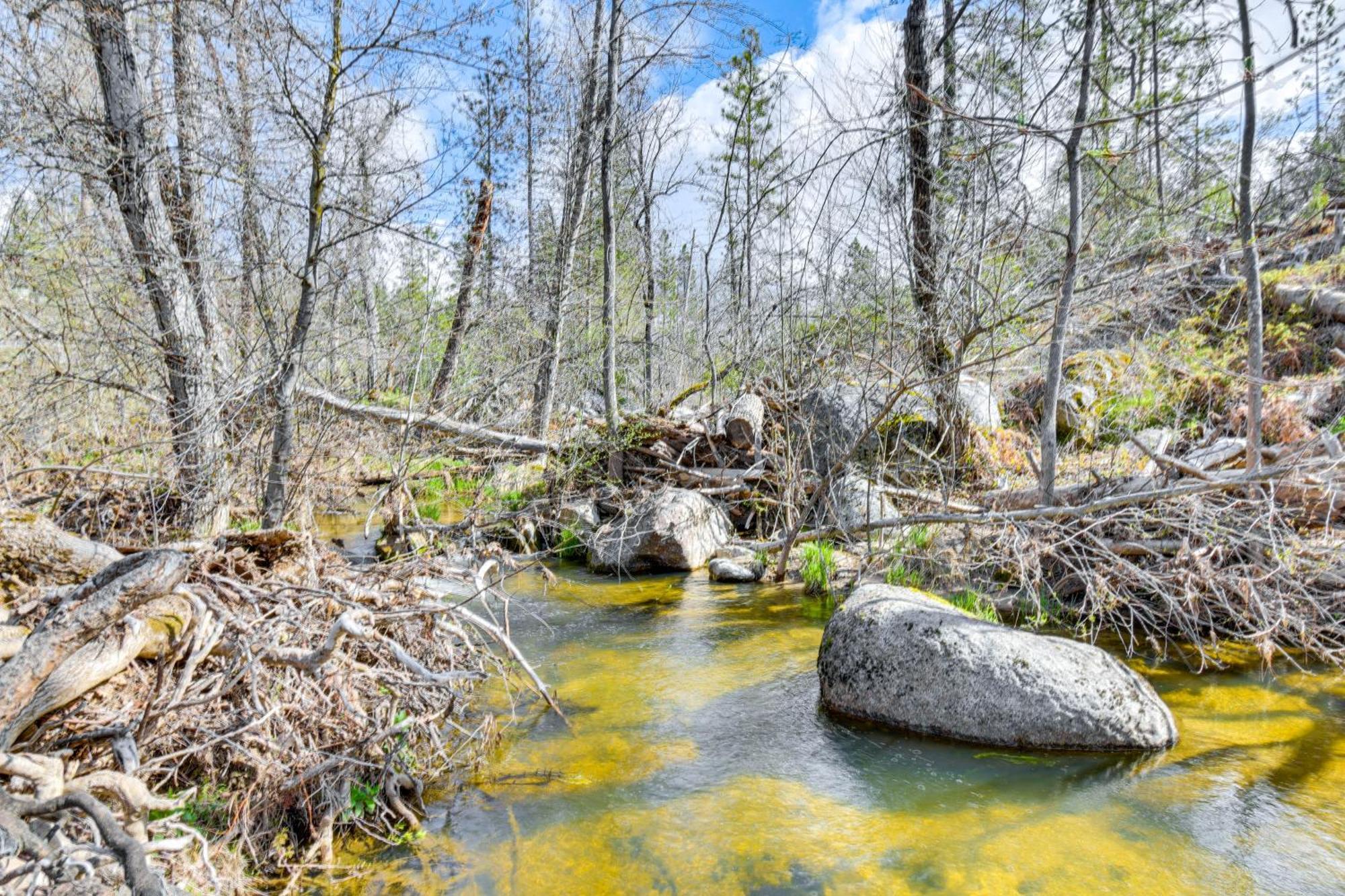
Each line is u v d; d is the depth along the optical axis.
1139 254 7.11
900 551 7.22
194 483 5.77
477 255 7.54
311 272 5.68
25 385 5.80
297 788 3.41
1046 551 6.02
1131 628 5.55
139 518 5.56
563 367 11.73
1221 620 5.80
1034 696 4.20
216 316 6.28
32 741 2.54
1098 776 3.90
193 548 3.57
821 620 6.70
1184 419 8.80
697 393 13.88
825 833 3.50
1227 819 3.47
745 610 7.09
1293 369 9.29
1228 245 7.53
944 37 6.73
